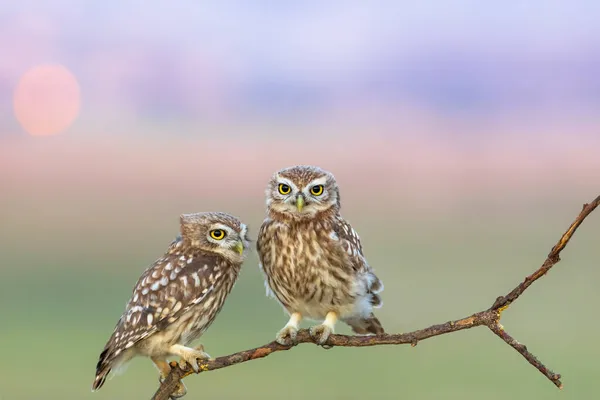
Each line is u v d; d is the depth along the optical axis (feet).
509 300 24.86
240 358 29.17
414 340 26.25
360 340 27.63
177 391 34.37
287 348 29.01
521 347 24.62
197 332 35.63
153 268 35.63
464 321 25.43
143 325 34.01
